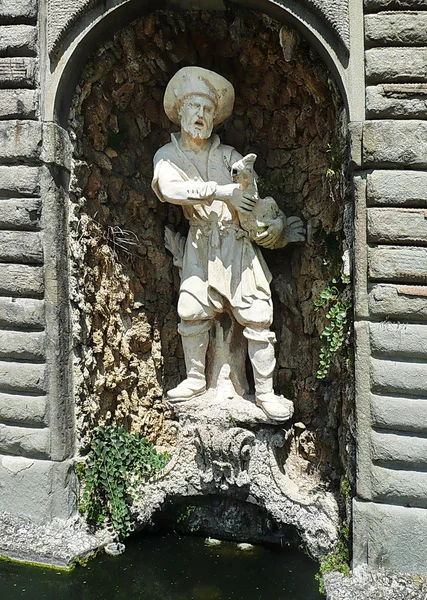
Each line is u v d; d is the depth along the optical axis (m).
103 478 4.59
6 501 4.56
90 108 4.60
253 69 4.70
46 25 4.29
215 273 4.45
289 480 4.56
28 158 4.30
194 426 4.52
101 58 4.48
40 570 4.28
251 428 4.47
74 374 4.58
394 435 3.96
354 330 4.03
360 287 3.97
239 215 4.39
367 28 3.88
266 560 4.47
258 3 4.17
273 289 4.83
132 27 4.48
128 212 4.91
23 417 4.46
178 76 4.41
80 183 4.57
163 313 5.11
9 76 4.28
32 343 4.40
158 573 4.32
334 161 4.19
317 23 4.02
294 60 4.33
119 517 4.55
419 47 3.85
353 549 4.07
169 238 4.91
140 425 5.00
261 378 4.46
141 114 4.91
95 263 4.71
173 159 4.45
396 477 3.97
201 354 4.59
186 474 4.63
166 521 4.81
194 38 4.72
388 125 3.85
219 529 4.75
